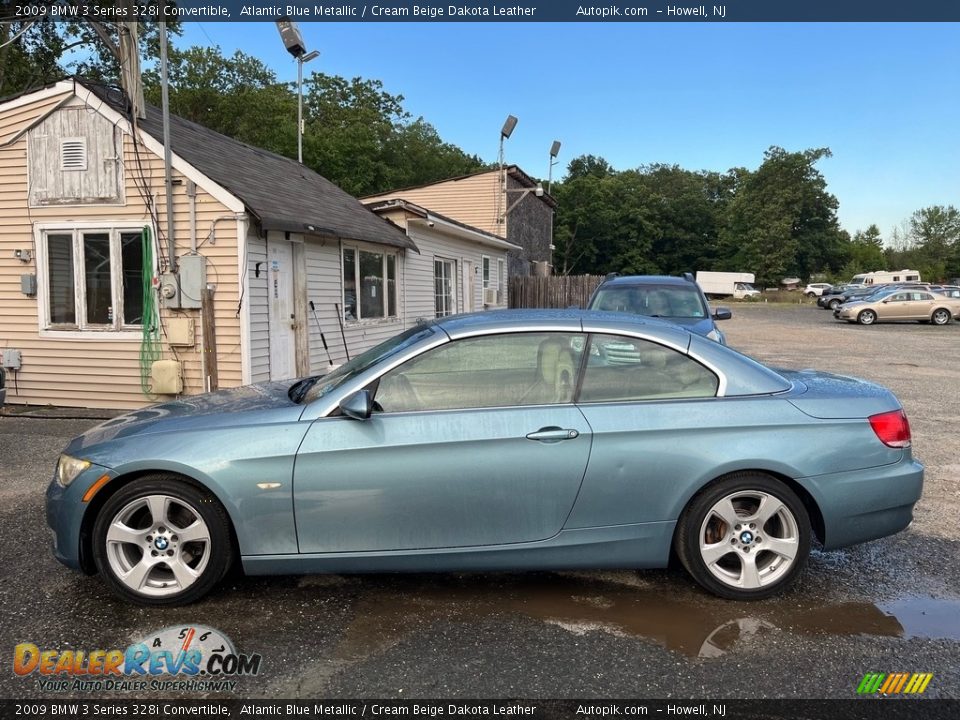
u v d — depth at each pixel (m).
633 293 9.52
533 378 3.51
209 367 8.27
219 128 36.28
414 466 3.33
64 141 8.44
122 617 3.36
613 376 3.52
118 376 8.61
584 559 3.45
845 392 3.68
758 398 3.52
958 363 14.05
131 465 3.34
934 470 6.01
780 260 73.12
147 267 8.38
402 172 44.31
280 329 9.01
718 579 3.47
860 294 39.81
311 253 9.77
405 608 3.47
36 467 6.03
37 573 3.85
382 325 12.32
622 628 3.27
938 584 3.77
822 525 3.49
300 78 13.52
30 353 8.80
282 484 3.33
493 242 19.03
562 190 63.28
